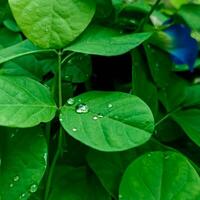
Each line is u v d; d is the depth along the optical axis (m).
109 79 0.39
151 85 0.36
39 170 0.29
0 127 0.30
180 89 0.39
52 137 0.34
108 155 0.32
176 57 0.40
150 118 0.28
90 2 0.31
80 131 0.28
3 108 0.28
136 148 0.33
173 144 0.37
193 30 0.39
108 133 0.28
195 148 0.36
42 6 0.30
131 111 0.28
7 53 0.32
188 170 0.30
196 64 0.43
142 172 0.30
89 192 0.32
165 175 0.30
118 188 0.31
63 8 0.31
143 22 0.38
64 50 0.31
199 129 0.35
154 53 0.39
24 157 0.30
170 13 0.46
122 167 0.32
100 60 0.39
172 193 0.29
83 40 0.32
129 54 0.39
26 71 0.35
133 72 0.34
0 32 0.39
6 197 0.29
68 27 0.31
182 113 0.37
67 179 0.32
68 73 0.35
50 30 0.31
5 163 0.30
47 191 0.32
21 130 0.30
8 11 0.39
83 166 0.33
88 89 0.37
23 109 0.29
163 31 0.40
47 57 0.34
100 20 0.37
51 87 0.34
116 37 0.32
